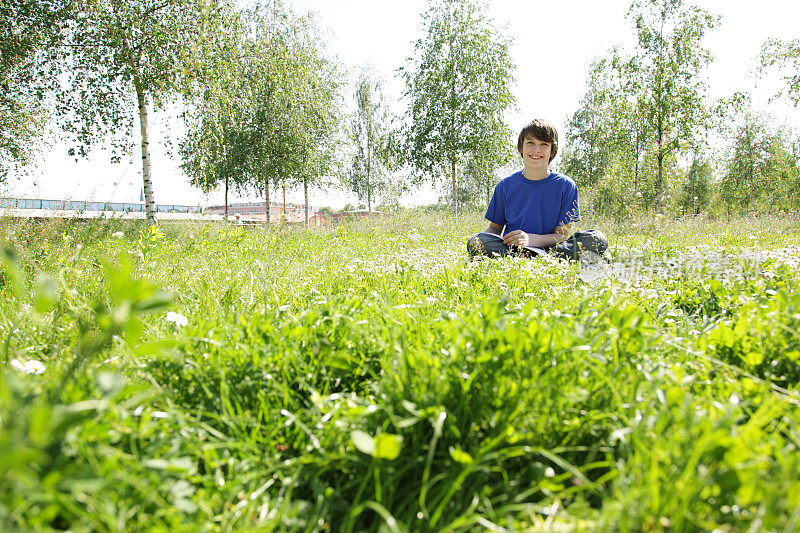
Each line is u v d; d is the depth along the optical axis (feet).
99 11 46.42
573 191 17.07
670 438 3.77
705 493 3.30
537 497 4.00
